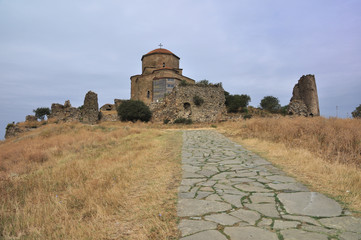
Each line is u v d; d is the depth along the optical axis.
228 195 3.90
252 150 8.62
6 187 5.42
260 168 5.86
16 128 30.19
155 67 49.78
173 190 4.25
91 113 34.47
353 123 10.25
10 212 3.89
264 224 2.79
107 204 3.79
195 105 32.00
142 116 32.97
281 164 6.19
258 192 4.02
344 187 4.09
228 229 2.68
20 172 7.64
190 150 9.05
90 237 2.73
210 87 33.16
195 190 4.23
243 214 3.11
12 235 2.97
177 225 2.84
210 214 3.14
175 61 52.19
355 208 3.21
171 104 32.22
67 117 33.00
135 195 4.16
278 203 3.49
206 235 2.55
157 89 44.22
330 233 2.52
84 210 3.70
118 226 2.99
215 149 9.17
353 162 6.00
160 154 8.24
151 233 2.70
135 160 7.25
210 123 28.78
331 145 7.60
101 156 8.90
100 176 5.67
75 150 11.20
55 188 5.24
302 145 8.34
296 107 29.39
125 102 34.69
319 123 10.54
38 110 49.44
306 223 2.79
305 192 3.96
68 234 2.91
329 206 3.31
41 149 12.16
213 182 4.73
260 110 43.62
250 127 14.09
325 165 5.62
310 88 31.59
